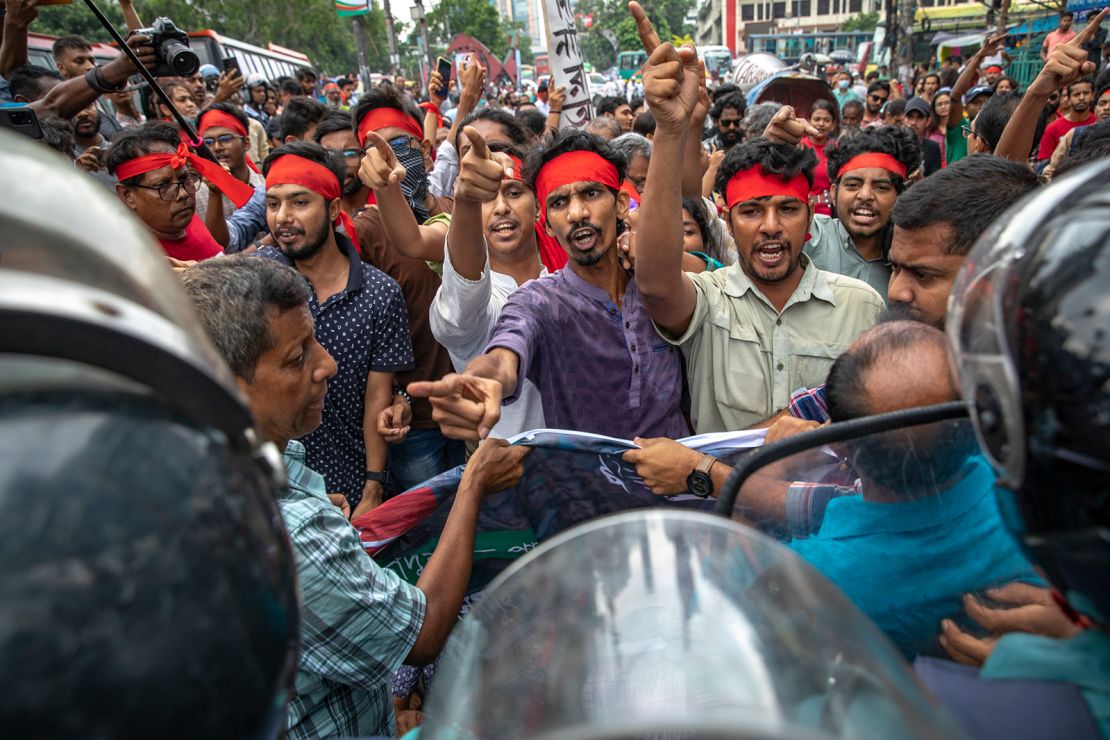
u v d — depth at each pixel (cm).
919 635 83
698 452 156
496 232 262
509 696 58
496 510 163
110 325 37
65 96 302
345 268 267
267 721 43
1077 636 73
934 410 76
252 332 134
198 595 37
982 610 80
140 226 49
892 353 89
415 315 302
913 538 84
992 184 151
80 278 42
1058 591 61
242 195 315
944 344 89
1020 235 60
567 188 201
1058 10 1283
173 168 285
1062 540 55
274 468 49
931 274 155
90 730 34
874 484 87
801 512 93
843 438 77
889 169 277
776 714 47
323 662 129
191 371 41
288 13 4841
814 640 55
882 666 56
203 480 40
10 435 35
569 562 62
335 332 257
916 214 153
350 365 260
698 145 286
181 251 302
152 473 37
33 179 44
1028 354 54
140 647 35
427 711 67
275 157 255
